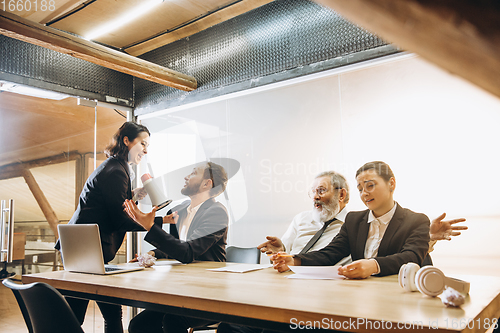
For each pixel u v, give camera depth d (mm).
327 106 2729
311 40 2789
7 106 3010
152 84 3756
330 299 1104
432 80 2281
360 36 2564
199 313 1205
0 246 2885
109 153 2510
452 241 2152
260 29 3062
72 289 1644
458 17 120
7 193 2938
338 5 136
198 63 3441
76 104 3443
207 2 2963
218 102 3326
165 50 3691
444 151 2225
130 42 3625
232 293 1243
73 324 1204
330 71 2705
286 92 2938
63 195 3266
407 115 2375
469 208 2123
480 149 2105
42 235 3100
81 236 1817
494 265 2021
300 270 1517
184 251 2109
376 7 126
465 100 2162
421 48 140
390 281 1398
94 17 3105
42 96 3240
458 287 1103
